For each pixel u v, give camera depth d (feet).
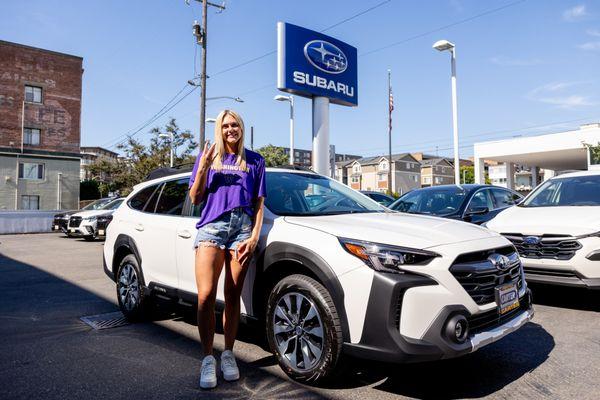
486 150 94.79
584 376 10.12
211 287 9.56
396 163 270.26
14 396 9.45
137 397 9.29
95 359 11.65
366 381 9.96
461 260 8.98
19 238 55.98
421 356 8.14
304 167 14.74
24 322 15.56
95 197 126.31
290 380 10.04
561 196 19.76
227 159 9.94
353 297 8.69
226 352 10.15
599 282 14.80
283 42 37.78
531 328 13.84
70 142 107.04
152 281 13.88
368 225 9.89
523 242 16.33
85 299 19.39
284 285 9.91
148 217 14.47
